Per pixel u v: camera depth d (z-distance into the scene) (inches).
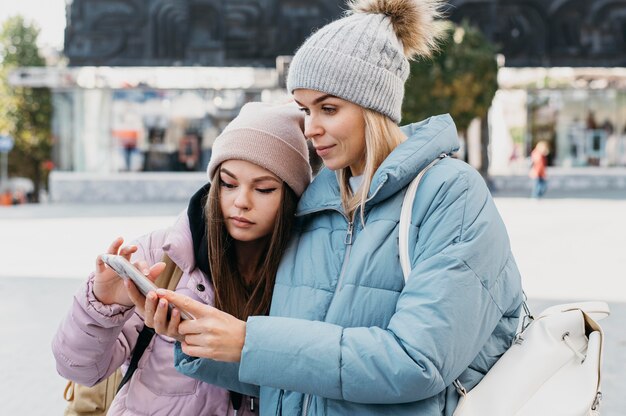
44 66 1347.2
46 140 1258.0
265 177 70.9
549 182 1004.6
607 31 978.7
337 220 68.1
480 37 814.5
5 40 1305.4
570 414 60.4
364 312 62.2
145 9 937.5
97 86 940.6
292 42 944.9
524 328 70.0
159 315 58.9
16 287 325.1
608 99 1000.2
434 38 74.1
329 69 65.1
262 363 58.8
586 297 279.4
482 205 62.9
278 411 67.2
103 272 67.1
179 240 73.2
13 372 202.1
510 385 62.7
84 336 69.3
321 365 58.1
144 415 73.6
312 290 65.4
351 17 69.4
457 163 65.0
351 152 67.4
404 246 62.4
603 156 1006.4
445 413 62.6
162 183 957.2
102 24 935.7
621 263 361.7
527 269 347.3
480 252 60.7
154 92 954.1
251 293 76.2
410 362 57.2
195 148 958.4
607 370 190.2
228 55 944.9
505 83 989.8
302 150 73.4
